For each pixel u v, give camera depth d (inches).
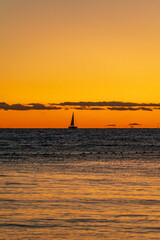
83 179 2206.0
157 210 1405.0
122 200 1577.3
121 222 1246.9
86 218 1293.1
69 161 3550.7
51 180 2150.6
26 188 1857.8
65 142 7869.1
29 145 6574.8
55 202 1531.7
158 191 1796.3
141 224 1224.8
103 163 3351.4
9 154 4456.2
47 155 4333.2
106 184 2010.3
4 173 2497.5
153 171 2682.1
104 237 1098.1
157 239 1080.2
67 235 1114.1
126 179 2222.0
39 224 1220.5
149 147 6181.1
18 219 1274.6
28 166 3014.3
